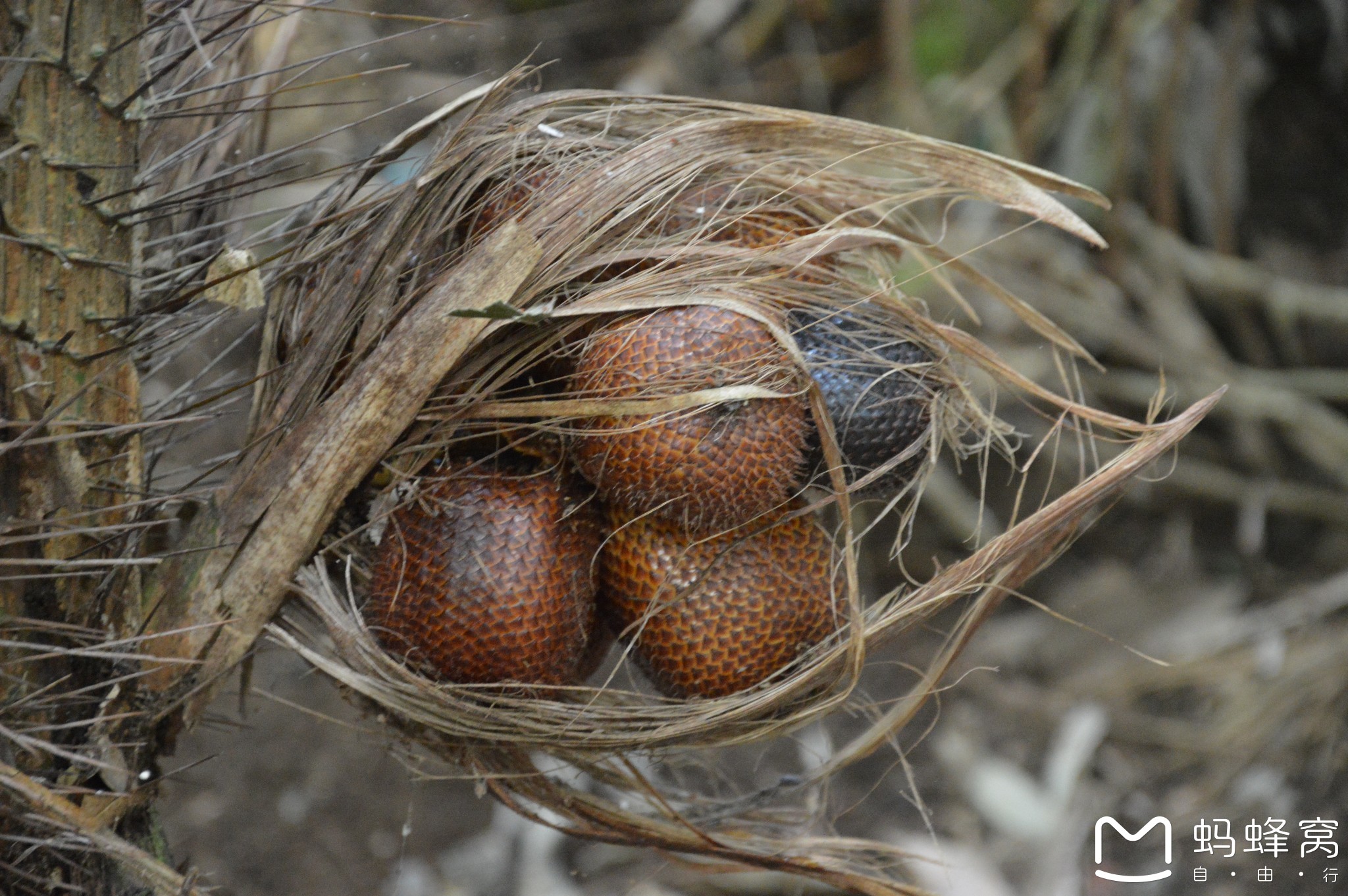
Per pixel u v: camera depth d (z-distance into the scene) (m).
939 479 1.69
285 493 0.91
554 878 1.27
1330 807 1.37
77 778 0.91
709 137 0.94
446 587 0.90
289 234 0.95
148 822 0.94
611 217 0.93
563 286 0.92
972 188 0.96
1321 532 1.77
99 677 0.91
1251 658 1.55
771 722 0.92
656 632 0.92
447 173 0.93
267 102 1.00
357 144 1.37
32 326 0.89
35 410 0.90
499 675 0.91
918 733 1.48
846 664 0.91
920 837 1.35
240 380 1.00
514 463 0.92
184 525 0.96
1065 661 1.59
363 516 0.93
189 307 0.96
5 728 0.88
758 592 0.91
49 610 0.90
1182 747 1.46
